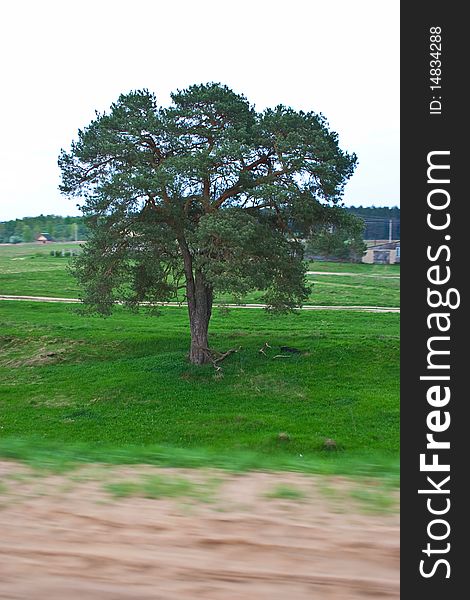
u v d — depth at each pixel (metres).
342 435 28.83
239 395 35.91
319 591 4.54
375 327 52.09
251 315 58.75
